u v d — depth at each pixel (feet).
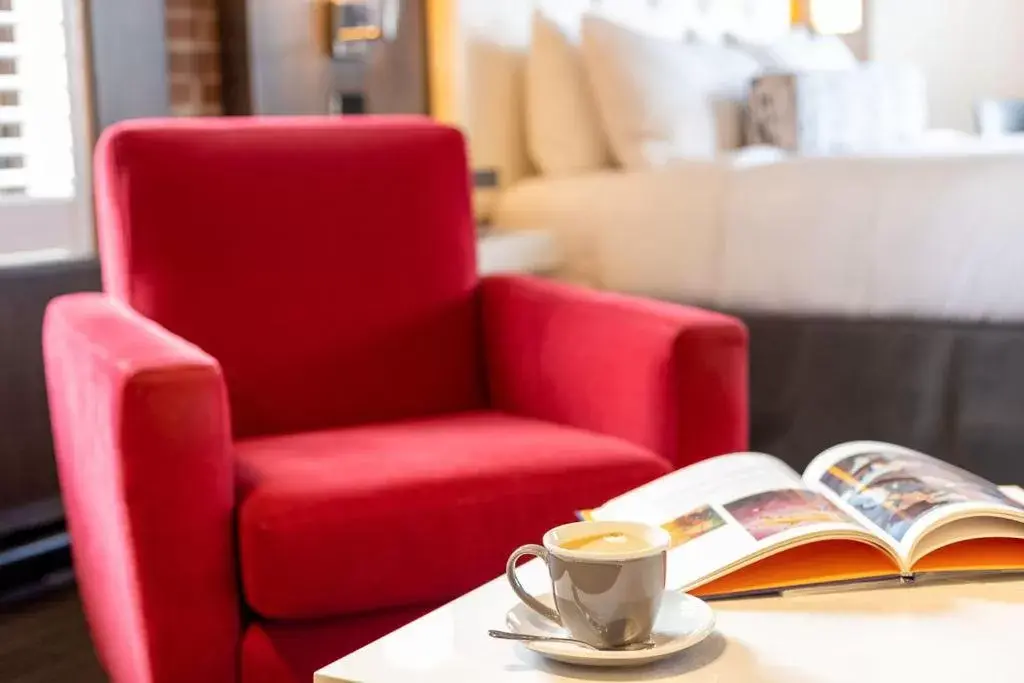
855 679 2.83
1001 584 3.55
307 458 5.22
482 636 3.13
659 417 5.37
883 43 17.61
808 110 10.59
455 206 6.81
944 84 17.34
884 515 3.80
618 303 5.88
